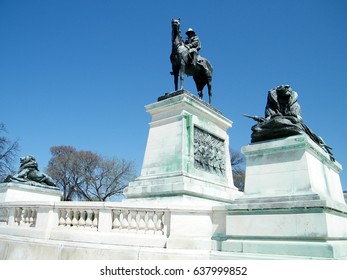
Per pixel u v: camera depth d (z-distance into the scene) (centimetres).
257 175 846
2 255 1027
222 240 798
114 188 6197
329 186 905
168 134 1356
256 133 885
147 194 1225
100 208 927
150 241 830
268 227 737
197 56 1588
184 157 1276
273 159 836
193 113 1404
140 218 886
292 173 795
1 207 1225
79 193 6297
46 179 1811
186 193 1145
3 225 1148
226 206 813
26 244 975
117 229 900
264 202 777
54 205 1014
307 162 784
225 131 1603
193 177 1248
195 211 838
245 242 751
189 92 1404
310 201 692
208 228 835
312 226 683
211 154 1438
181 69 1464
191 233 821
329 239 685
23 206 1122
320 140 989
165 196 1169
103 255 824
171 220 837
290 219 713
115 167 6250
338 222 754
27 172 1758
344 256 694
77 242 894
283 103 905
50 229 994
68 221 985
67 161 6238
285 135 846
